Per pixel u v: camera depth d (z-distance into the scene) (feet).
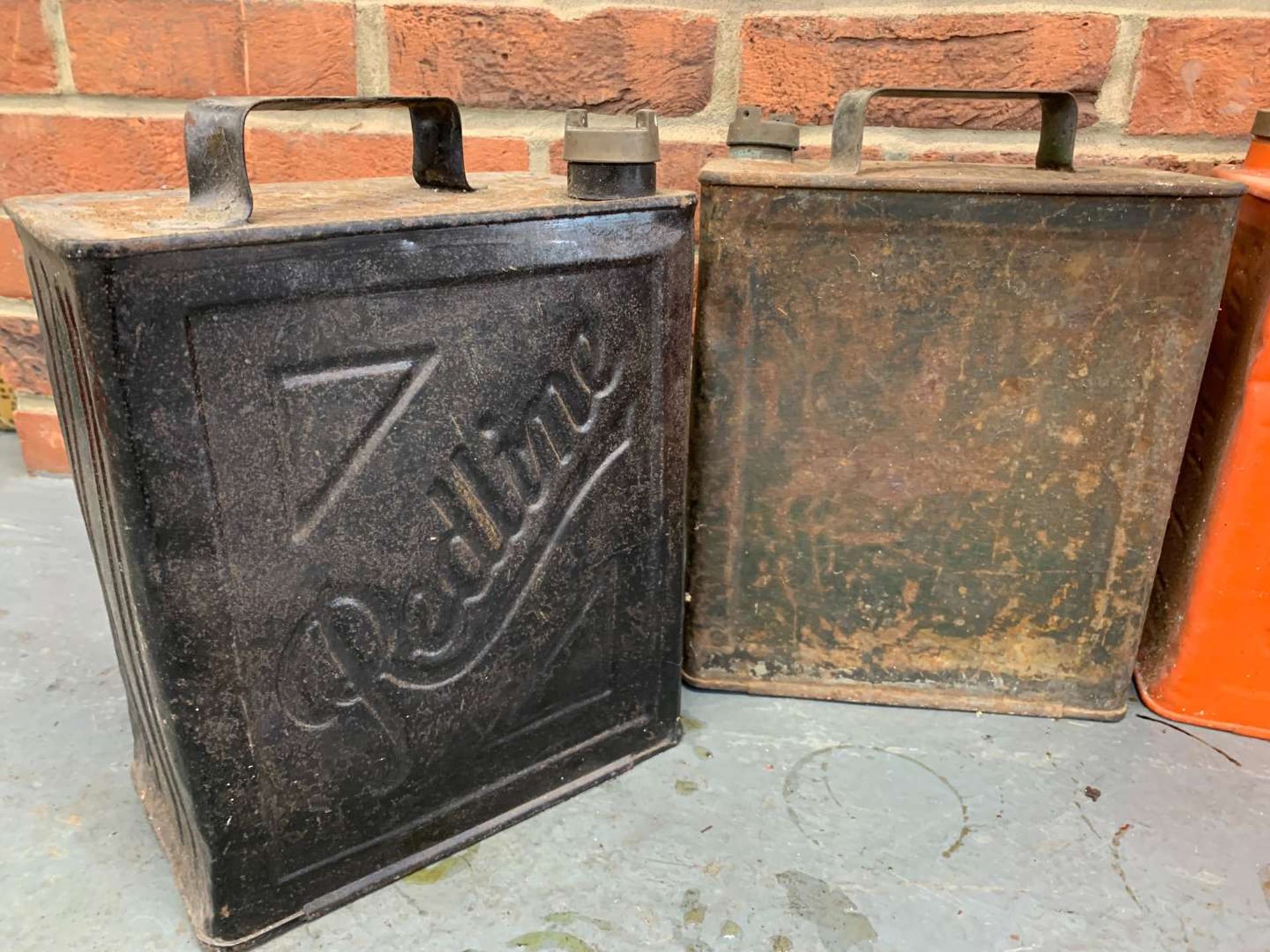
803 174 2.03
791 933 1.79
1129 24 2.57
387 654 1.80
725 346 2.19
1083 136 2.71
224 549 1.56
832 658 2.48
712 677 2.52
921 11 2.64
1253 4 2.52
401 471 1.71
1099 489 2.24
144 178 3.13
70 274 1.33
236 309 1.45
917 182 2.00
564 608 2.03
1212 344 2.36
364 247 1.54
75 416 1.60
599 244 1.81
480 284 1.69
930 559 2.34
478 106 2.91
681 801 2.13
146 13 2.92
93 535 1.83
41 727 2.29
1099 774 2.24
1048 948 1.78
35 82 3.05
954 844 2.02
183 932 1.78
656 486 2.08
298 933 1.80
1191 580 2.34
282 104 1.56
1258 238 2.14
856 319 2.14
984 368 2.15
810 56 2.72
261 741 1.70
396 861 1.94
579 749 2.16
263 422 1.53
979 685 2.46
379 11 2.84
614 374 1.94
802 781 2.20
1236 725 2.40
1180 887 1.92
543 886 1.90
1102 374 2.14
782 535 2.35
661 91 2.82
